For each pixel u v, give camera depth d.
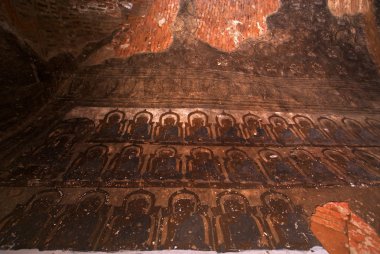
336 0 4.48
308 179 2.27
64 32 3.52
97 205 1.89
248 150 2.58
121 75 3.40
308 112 3.21
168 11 4.03
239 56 3.82
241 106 3.16
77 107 2.96
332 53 4.07
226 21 4.09
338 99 3.47
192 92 3.26
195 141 2.64
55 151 2.38
